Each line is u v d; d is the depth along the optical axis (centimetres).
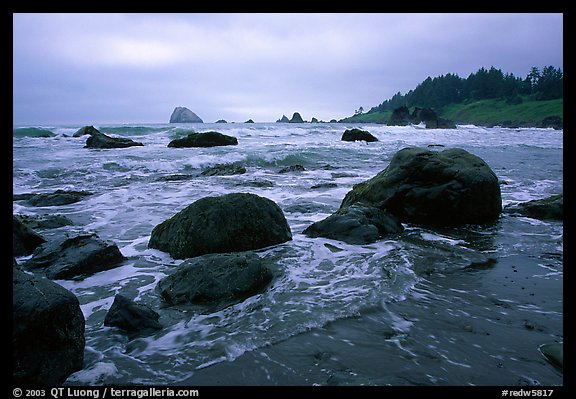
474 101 14450
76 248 607
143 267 605
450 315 431
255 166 1823
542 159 2066
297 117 15462
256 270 507
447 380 319
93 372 334
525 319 423
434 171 830
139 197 1144
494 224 833
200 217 648
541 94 12681
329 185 1289
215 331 402
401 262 595
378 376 324
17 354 301
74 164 1709
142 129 3741
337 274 553
